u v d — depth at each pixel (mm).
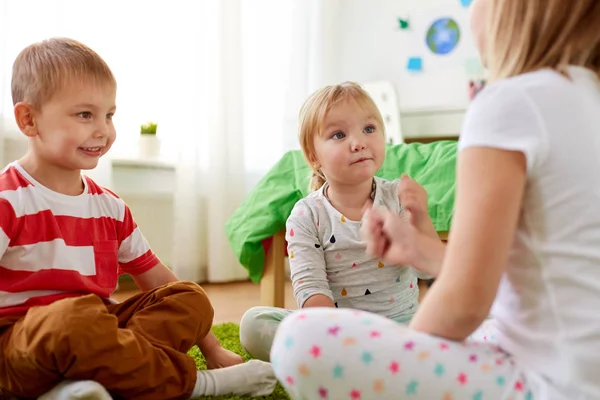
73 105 1022
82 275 1053
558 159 620
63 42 1076
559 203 623
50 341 828
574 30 652
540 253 631
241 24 2762
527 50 663
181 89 2551
